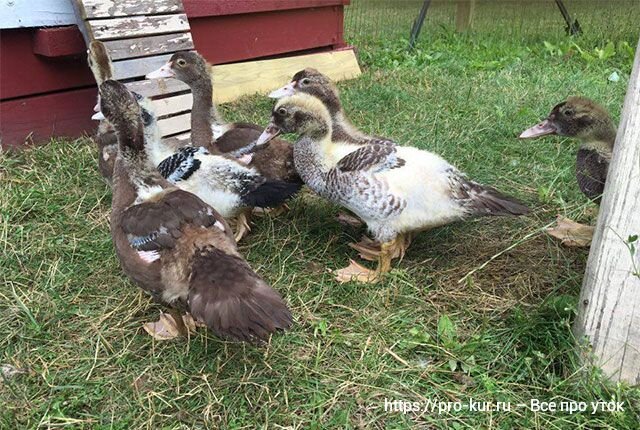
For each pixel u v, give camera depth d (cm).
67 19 117
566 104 87
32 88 118
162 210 62
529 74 173
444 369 64
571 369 61
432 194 76
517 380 62
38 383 63
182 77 103
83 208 96
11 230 88
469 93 143
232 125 105
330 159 81
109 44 109
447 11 244
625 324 57
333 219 94
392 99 146
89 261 83
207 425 58
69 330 71
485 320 70
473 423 58
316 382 63
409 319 72
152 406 60
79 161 110
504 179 106
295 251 86
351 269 81
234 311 53
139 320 73
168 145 97
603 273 57
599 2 229
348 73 178
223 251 59
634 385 58
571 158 112
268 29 162
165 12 120
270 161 94
